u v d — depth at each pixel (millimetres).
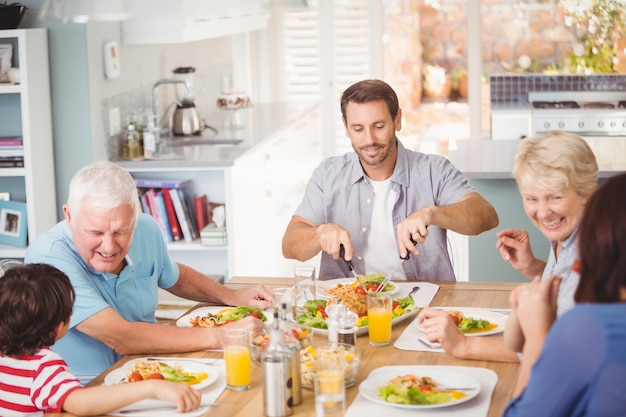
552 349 1496
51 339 2096
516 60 7219
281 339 1972
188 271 2912
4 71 4164
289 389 1964
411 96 7406
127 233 2443
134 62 4867
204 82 6055
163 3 3574
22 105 4102
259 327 2383
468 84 7309
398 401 1965
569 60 7145
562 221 2195
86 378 2535
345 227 3195
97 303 2420
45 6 3195
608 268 1506
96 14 3160
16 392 2047
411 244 2770
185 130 5242
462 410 1939
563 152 2139
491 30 7219
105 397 1994
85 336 2523
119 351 2418
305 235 3029
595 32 7078
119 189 2393
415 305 2693
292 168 6043
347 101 3006
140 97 4965
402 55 7375
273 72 7492
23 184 4438
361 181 3174
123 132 4711
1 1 4273
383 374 2143
